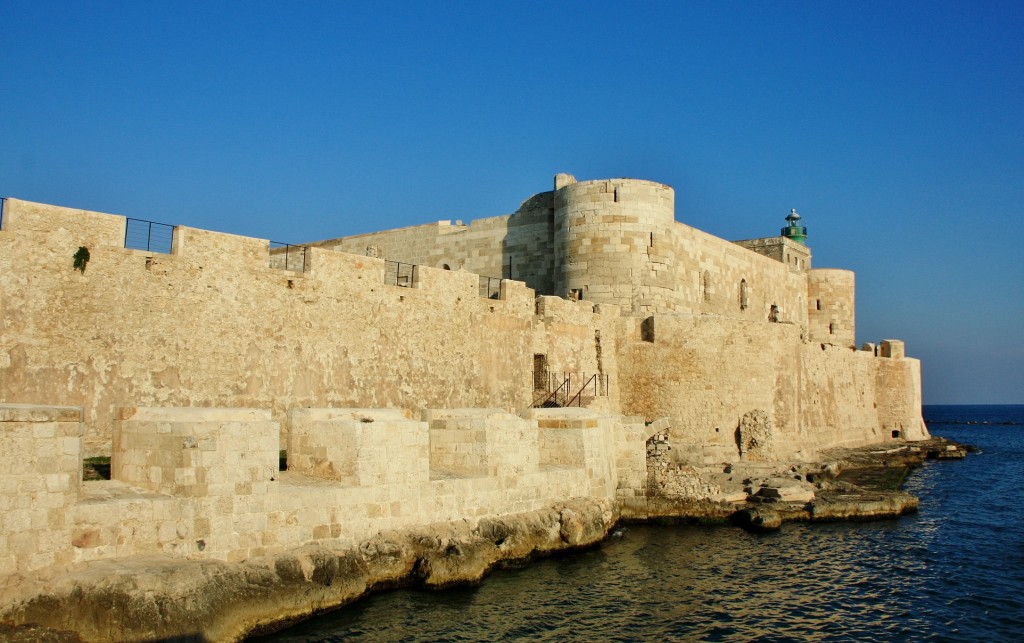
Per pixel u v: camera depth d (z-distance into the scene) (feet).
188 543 51.70
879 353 215.51
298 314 81.35
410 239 161.68
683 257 149.79
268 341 78.48
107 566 47.73
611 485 92.43
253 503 55.01
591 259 128.98
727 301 170.50
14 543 44.83
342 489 60.64
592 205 129.80
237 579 52.16
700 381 121.60
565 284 131.23
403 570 63.00
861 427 194.39
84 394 65.67
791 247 217.77
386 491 63.77
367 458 62.64
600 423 90.12
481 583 67.51
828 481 115.85
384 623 57.82
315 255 83.61
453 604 62.69
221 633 49.55
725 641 60.64
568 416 89.40
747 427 123.44
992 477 162.40
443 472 72.90
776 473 114.32
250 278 77.61
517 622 60.59
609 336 123.44
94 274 66.95
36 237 64.18
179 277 72.28
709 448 118.62
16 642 42.19
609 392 121.70
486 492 72.74
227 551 53.47
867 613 68.74
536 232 142.92
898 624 66.33
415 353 93.66
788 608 68.54
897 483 136.77
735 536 90.89
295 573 55.88
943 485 147.33
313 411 66.23
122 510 49.19
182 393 71.51
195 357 72.74
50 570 45.93
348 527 60.95
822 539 92.27
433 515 67.67
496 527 72.79
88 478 57.47
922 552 89.35
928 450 200.03
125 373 68.13
